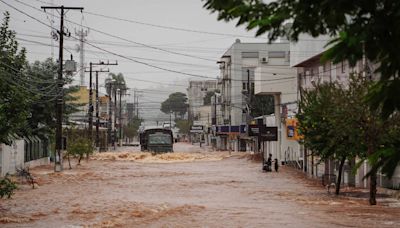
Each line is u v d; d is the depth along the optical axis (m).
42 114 59.97
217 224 21.06
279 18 5.40
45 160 67.00
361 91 25.69
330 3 5.16
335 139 27.75
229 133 104.06
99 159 75.56
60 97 51.53
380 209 25.47
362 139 25.55
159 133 91.94
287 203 28.39
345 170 40.06
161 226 20.66
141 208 25.97
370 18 5.21
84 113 114.19
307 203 28.33
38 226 20.77
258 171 55.19
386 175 5.84
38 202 28.42
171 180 44.19
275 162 55.31
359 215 23.31
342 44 5.33
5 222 21.78
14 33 29.42
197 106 193.62
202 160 75.25
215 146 136.00
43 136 61.03
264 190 36.16
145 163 68.75
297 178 46.75
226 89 115.69
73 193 33.28
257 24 5.47
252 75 104.56
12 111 23.48
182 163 68.88
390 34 5.16
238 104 105.69
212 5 5.54
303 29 5.44
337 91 28.92
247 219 22.39
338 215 23.38
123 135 183.88
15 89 23.56
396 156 5.80
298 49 51.16
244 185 40.09
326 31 5.44
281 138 65.62
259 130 58.56
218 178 46.53
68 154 59.22
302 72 54.44
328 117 27.77
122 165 63.94
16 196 31.22
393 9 5.11
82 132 88.12
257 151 85.31
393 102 5.54
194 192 34.62
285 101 65.62
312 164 47.06
